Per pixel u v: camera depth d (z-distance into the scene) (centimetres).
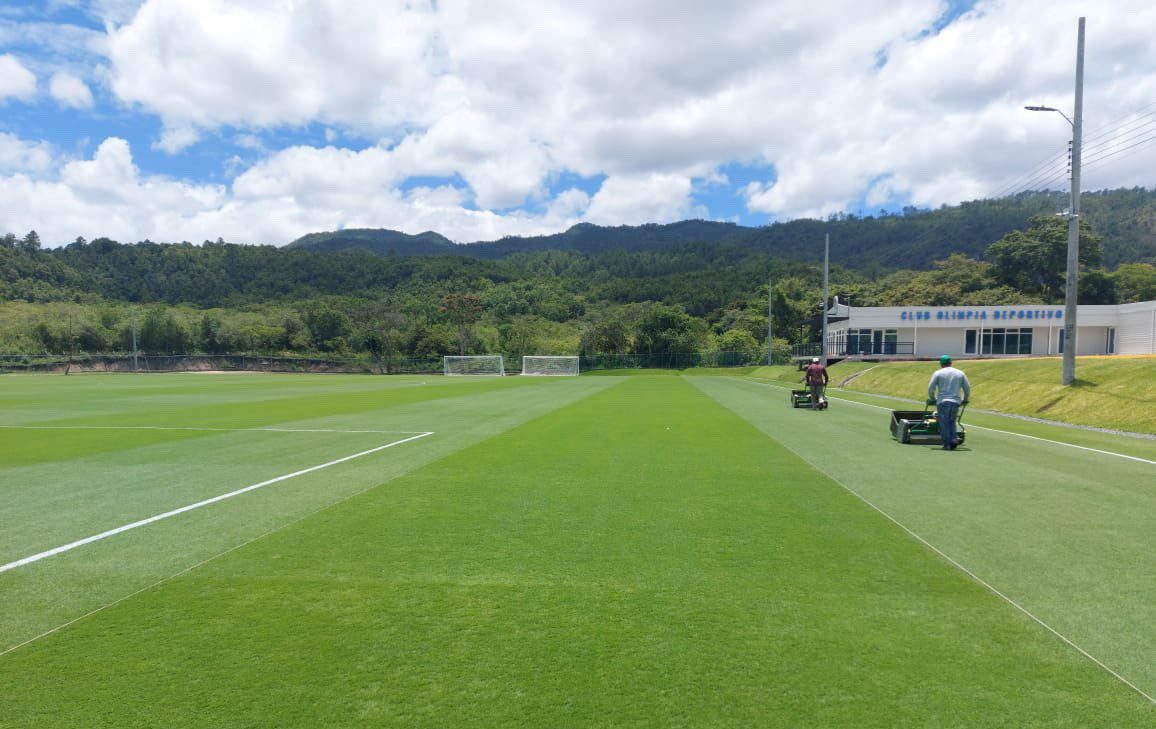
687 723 299
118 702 321
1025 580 484
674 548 565
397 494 789
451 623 411
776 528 628
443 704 316
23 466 1010
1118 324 4638
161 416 1822
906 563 523
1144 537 596
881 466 965
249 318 8194
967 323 4906
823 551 555
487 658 363
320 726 299
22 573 514
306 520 669
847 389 3119
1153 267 6944
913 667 352
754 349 6619
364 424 1580
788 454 1077
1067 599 447
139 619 422
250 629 405
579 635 392
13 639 395
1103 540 586
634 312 7769
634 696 322
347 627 406
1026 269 6844
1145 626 404
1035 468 948
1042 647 375
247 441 1278
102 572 515
